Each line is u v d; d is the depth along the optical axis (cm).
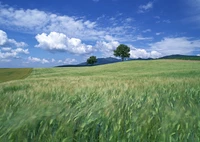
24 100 343
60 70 5259
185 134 217
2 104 297
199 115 251
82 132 235
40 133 223
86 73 3784
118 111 278
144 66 4488
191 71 2514
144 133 225
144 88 506
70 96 400
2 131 213
